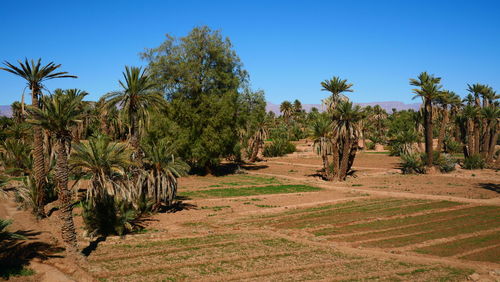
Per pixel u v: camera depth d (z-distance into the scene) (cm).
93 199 2102
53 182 3016
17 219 2423
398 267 1634
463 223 2462
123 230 2242
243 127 5759
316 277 1509
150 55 5516
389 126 12156
